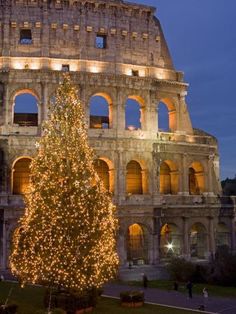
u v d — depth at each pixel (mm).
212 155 94312
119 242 82062
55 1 87312
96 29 88750
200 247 92375
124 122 87062
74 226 50844
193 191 96875
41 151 55625
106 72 87500
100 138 83812
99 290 56625
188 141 92812
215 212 92750
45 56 85000
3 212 77500
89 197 52719
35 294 59062
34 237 51375
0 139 79625
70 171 53625
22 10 86250
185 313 52125
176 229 89625
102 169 86500
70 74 84312
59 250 50125
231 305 57906
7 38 84625
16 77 82938
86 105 84875
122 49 89812
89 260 50594
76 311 50062
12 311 46812
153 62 92062
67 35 87062
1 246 76688
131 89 88438
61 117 56250
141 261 84062
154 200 85812
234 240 94375
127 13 91312
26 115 91812
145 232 85250
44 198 52375
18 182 83625
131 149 85562
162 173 92438
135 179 89062
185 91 94062
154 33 93438
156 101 90562
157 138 89375
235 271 74750
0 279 67875
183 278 77125
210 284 75812
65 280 49938
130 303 54250
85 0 88062
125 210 83312
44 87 83438
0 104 82312
